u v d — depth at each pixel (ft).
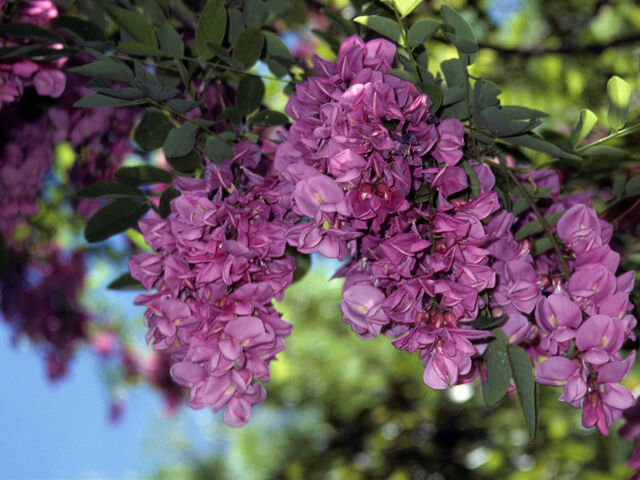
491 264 1.49
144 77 1.58
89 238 1.68
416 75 1.46
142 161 2.33
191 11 1.94
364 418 5.84
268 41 1.70
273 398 6.53
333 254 1.41
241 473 7.73
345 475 5.42
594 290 1.40
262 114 1.70
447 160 1.41
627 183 1.87
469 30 1.44
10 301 3.75
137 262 1.55
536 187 1.56
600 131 2.40
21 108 2.31
